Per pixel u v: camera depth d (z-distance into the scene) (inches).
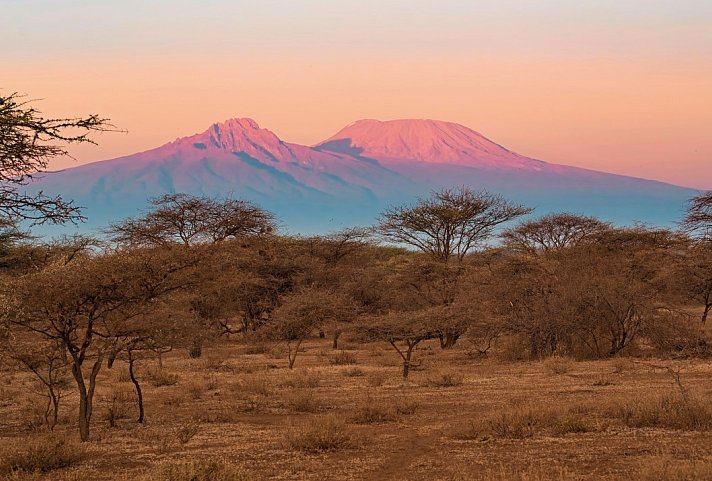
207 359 1835.6
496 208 2511.1
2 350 823.1
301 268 2500.0
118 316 797.2
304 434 722.8
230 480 551.5
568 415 768.3
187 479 545.6
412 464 633.0
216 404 1083.9
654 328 1660.9
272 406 1051.3
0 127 522.3
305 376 1355.8
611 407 850.8
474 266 2410.2
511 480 545.0
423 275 2303.2
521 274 1953.7
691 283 2076.8
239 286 2148.1
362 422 876.0
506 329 1732.3
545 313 1710.1
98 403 1120.2
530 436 730.8
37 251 1594.5
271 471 620.1
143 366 1617.9
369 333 1438.2
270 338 2066.9
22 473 630.5
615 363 1457.9
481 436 739.4
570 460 621.3
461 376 1296.8
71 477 610.5
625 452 641.0
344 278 2529.5
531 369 1459.2
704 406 776.3
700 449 632.4
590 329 1704.0
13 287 739.4
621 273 1876.2
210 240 2310.5
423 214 2500.0
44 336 828.0
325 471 617.6
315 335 2903.5
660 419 764.0
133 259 774.5
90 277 745.0
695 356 1578.5
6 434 865.5
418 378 1346.0
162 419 938.1
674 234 2657.5
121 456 701.3
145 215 2340.1
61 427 897.5
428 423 855.7
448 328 1445.6
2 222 1525.6
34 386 1286.9
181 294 892.0
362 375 1472.7
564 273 1807.3
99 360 800.3
